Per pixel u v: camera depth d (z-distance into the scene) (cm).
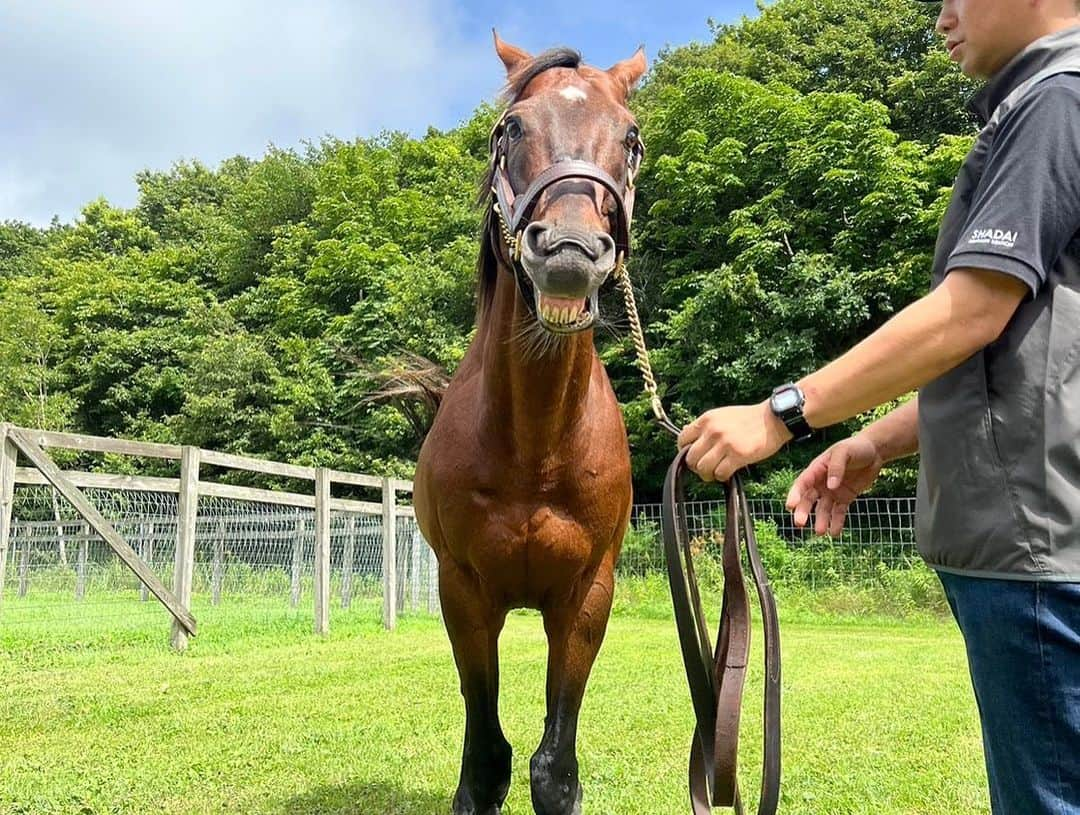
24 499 1538
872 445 148
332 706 472
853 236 1480
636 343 196
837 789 310
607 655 683
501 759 246
